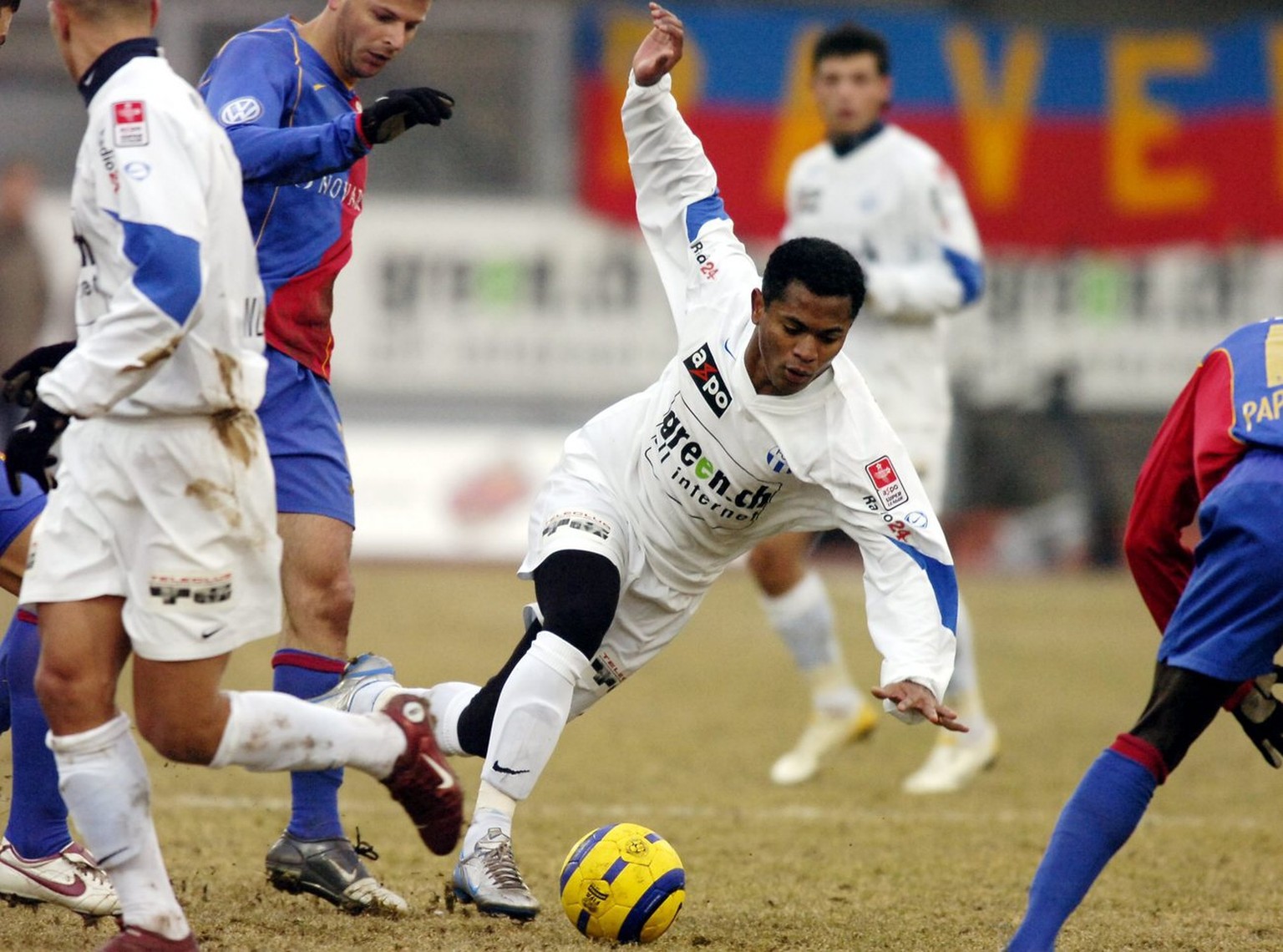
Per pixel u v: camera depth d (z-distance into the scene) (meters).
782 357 15.44
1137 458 69.38
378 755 13.94
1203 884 20.36
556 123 67.75
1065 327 67.31
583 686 17.89
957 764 27.69
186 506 13.04
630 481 17.31
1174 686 14.38
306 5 65.00
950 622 15.63
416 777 14.10
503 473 64.00
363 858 20.84
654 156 18.31
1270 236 66.62
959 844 22.91
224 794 25.39
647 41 18.17
